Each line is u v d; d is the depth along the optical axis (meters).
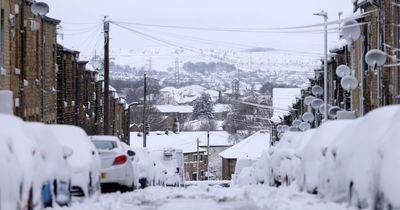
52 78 60.72
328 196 21.52
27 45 51.03
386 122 17.59
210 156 153.00
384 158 15.73
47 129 21.06
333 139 23.23
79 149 24.72
